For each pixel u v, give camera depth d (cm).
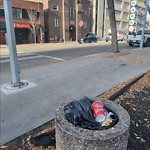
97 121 211
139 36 2028
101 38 5141
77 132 190
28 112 435
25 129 365
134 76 689
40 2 3394
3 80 716
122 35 4450
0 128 371
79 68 872
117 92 508
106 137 183
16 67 607
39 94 544
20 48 2131
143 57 1127
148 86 571
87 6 4512
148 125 348
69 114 217
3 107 464
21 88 597
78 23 4247
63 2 3759
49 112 431
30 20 3234
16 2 2972
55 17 3691
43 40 3506
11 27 559
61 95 532
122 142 196
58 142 214
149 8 3262
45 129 358
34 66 990
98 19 4928
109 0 1212
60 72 806
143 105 435
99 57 1174
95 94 527
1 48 2223
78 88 584
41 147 300
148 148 284
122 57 1133
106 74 736
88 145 185
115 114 231
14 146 311
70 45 2644
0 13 2830
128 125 203
